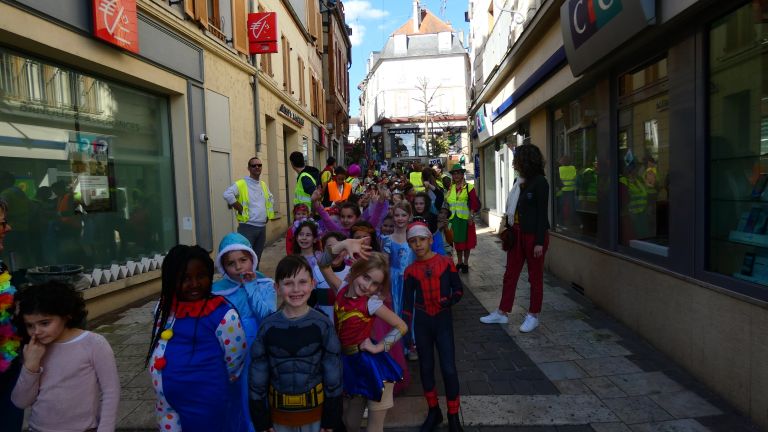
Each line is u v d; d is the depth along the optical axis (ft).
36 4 17.90
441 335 11.89
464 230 29.12
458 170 29.04
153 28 25.81
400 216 15.08
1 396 8.38
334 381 8.19
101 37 20.80
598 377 14.19
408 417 12.38
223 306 8.39
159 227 28.32
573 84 23.57
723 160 13.06
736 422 11.46
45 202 20.53
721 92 13.09
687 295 14.17
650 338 16.49
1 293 8.23
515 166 18.60
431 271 11.93
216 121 33.78
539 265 18.33
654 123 17.01
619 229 19.98
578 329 18.39
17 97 19.24
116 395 8.03
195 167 30.25
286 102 56.29
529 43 32.17
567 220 27.12
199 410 8.11
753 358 11.31
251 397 8.11
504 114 44.27
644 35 15.61
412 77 182.60
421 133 174.60
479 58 62.03
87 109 22.91
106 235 24.03
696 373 13.74
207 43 31.71
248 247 9.53
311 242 12.70
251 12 42.06
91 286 21.35
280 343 8.05
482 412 12.41
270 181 50.34
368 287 9.29
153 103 28.07
